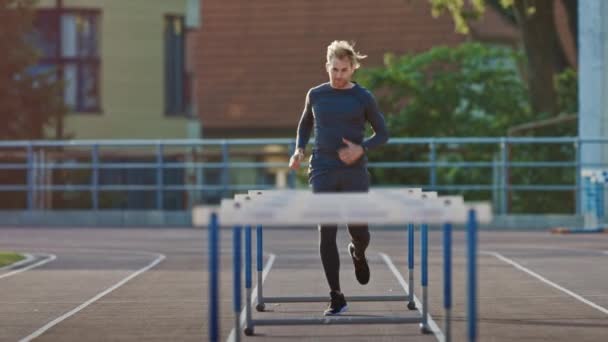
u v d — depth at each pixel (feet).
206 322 69.77
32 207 186.91
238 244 49.98
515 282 91.56
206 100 271.08
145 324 69.26
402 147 191.83
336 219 41.98
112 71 247.70
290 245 134.62
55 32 245.45
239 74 273.33
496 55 209.67
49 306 79.10
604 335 62.69
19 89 212.23
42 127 215.10
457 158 194.39
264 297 74.13
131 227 180.45
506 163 171.53
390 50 265.95
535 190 180.24
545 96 201.26
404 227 171.73
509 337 61.93
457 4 199.00
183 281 94.84
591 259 113.09
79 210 190.39
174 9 254.06
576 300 79.51
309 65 271.28
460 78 203.92
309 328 65.67
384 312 72.23
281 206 42.75
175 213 181.68
